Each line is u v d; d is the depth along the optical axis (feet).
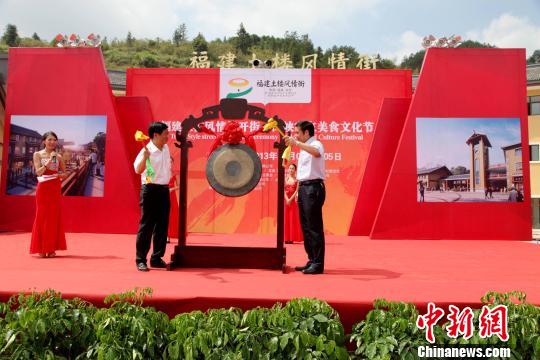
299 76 27.48
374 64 28.55
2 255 15.69
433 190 24.22
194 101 27.55
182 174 13.88
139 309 7.86
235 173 13.55
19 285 9.56
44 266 13.15
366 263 14.89
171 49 185.47
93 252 16.74
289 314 7.67
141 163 12.87
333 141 27.22
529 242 22.99
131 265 13.70
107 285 9.75
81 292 8.82
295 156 26.94
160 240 13.44
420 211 24.16
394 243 22.09
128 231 24.57
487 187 24.09
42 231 15.05
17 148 25.38
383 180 25.80
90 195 24.85
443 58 24.62
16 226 25.14
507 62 24.45
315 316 7.59
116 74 55.11
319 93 27.40
